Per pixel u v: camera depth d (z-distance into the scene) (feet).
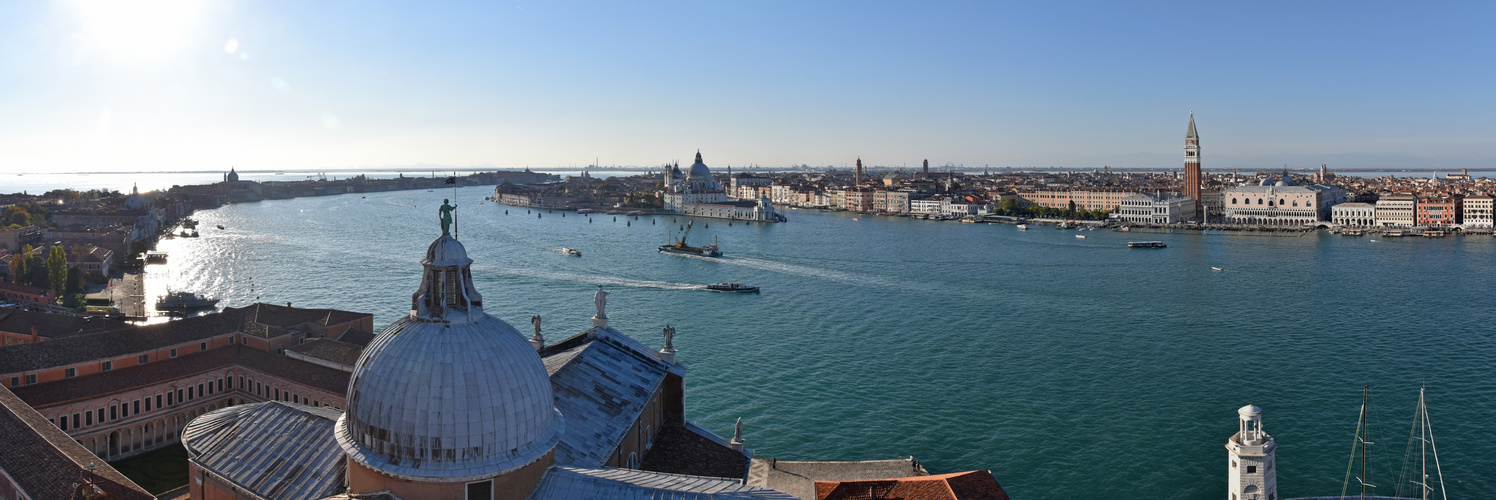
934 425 383.65
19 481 210.59
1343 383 441.68
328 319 441.27
